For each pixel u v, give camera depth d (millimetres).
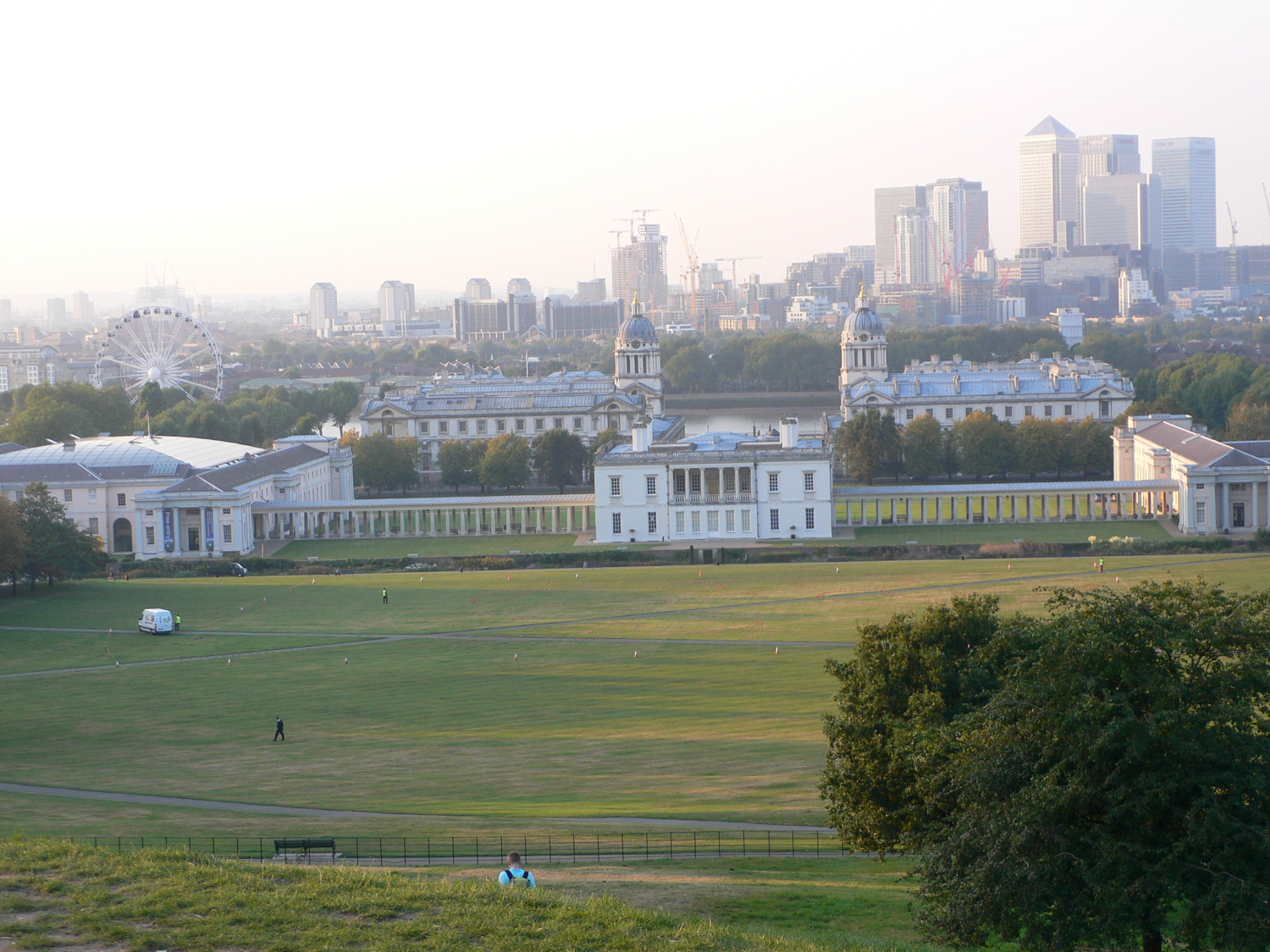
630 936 62969
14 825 110375
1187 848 66500
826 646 188875
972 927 69688
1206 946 71500
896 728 92188
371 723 155375
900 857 98688
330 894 67438
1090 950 74125
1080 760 67562
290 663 190000
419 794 123500
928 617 102500
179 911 64625
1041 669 70562
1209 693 68125
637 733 145500
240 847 100438
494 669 182125
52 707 167750
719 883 86375
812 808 114375
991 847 70250
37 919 63062
